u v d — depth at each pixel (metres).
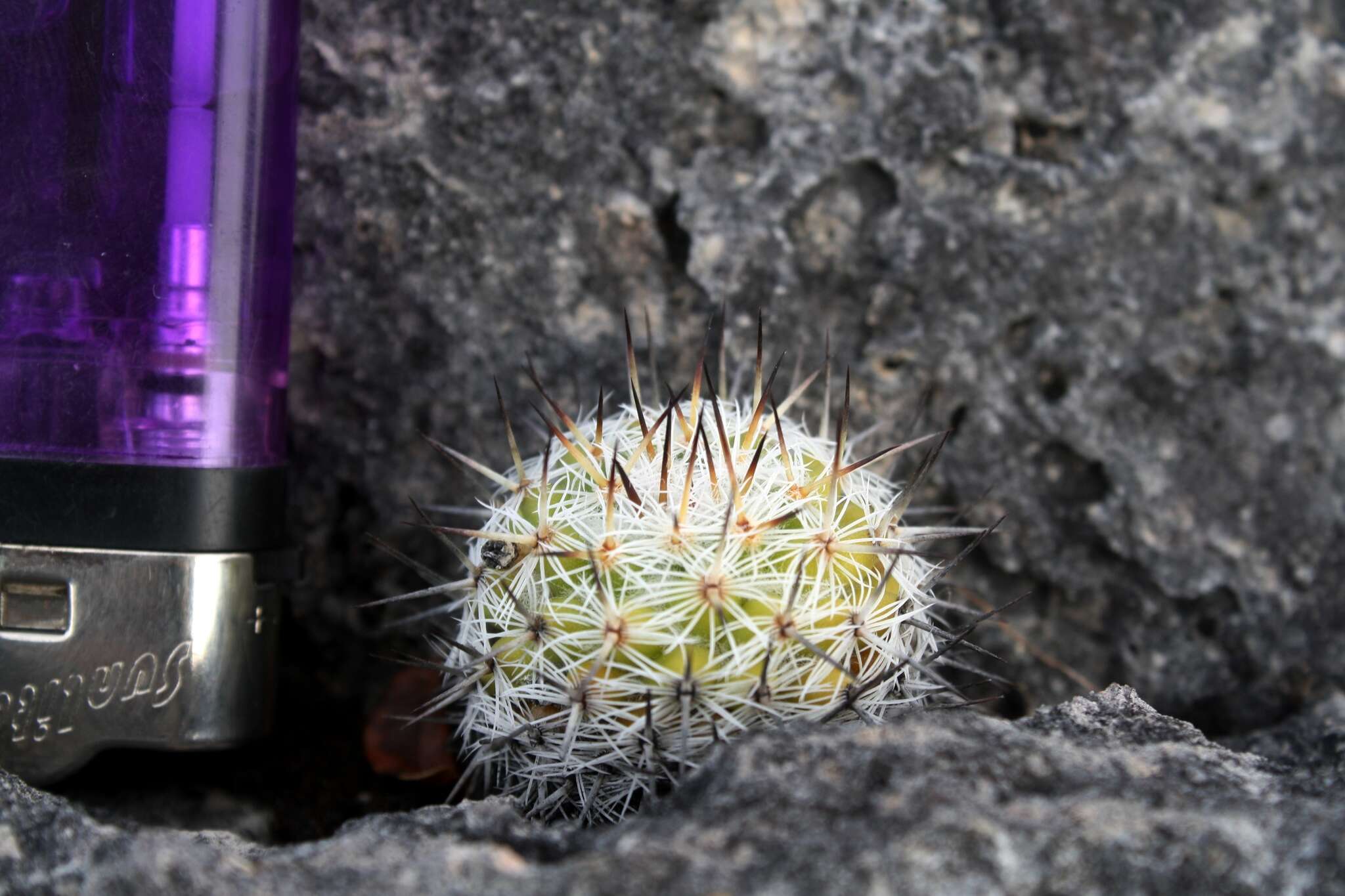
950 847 0.11
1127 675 0.16
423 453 0.16
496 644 0.13
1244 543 0.15
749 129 0.15
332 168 0.15
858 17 0.15
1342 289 0.15
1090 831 0.11
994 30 0.15
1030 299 0.15
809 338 0.15
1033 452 0.15
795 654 0.12
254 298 0.14
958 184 0.15
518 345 0.15
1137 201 0.15
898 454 0.15
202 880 0.11
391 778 0.15
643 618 0.12
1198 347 0.15
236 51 0.14
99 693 0.13
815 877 0.11
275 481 0.14
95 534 0.13
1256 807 0.12
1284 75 0.15
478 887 0.11
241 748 0.15
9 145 0.13
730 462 0.12
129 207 0.13
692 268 0.15
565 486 0.13
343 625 0.16
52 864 0.12
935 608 0.15
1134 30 0.15
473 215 0.15
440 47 0.15
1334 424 0.15
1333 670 0.15
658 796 0.13
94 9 0.13
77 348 0.13
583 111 0.15
